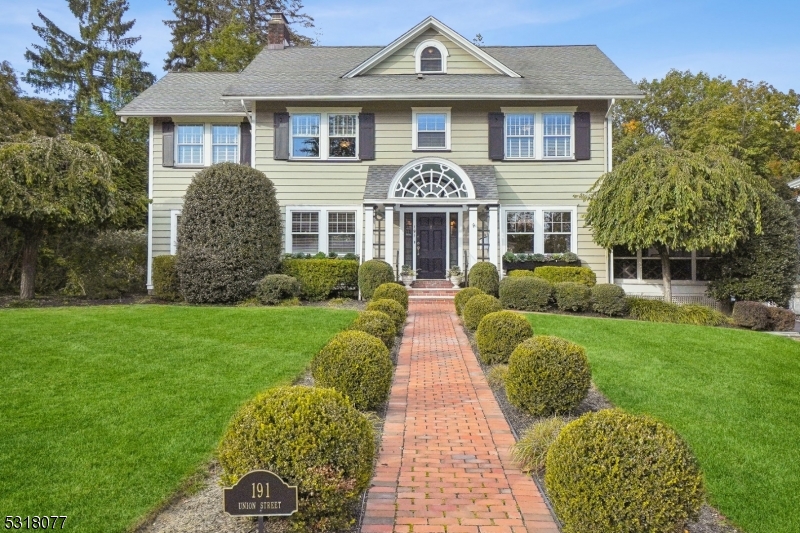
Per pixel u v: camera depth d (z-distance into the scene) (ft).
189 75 67.36
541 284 45.09
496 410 19.98
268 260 48.83
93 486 13.12
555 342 19.26
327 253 56.08
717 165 46.19
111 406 18.93
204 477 13.96
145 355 25.98
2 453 14.93
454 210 56.65
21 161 43.16
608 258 55.01
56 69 112.57
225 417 17.99
